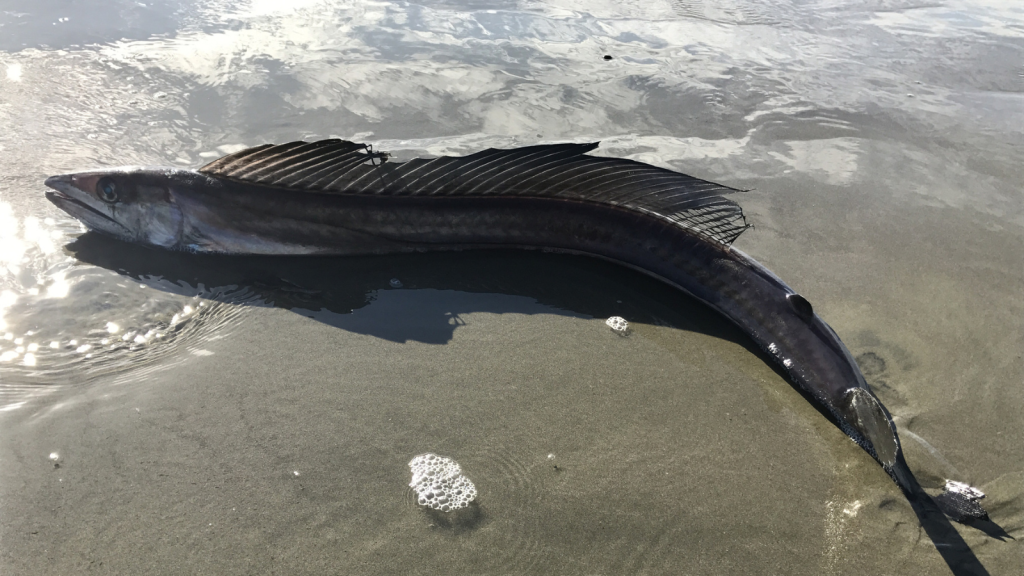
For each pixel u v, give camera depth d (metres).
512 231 1.02
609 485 0.68
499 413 0.75
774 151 1.34
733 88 1.60
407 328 0.87
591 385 0.80
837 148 1.36
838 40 1.99
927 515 0.66
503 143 1.29
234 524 0.62
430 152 1.24
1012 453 0.73
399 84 1.49
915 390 0.81
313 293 0.92
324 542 0.61
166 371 0.77
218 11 1.80
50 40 1.55
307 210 0.98
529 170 0.98
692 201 0.94
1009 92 1.70
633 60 1.72
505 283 0.97
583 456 0.71
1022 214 1.18
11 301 0.84
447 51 1.68
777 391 0.81
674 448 0.72
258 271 0.95
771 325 0.86
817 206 1.17
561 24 1.94
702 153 1.31
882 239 1.09
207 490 0.64
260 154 0.97
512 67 1.62
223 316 0.86
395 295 0.93
